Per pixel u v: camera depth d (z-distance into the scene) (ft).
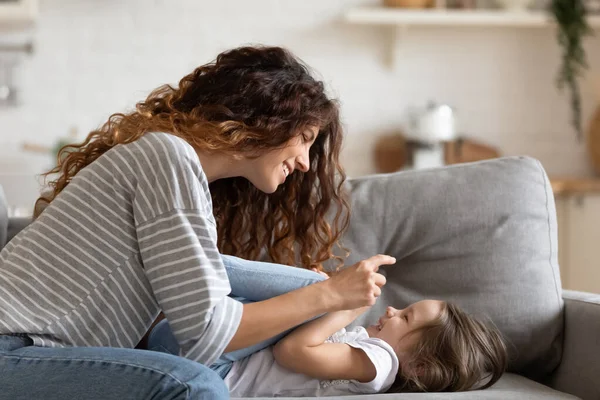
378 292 5.02
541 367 6.54
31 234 4.66
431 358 5.63
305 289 4.93
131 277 4.66
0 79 12.70
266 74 5.46
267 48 5.68
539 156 13.39
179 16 12.91
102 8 12.82
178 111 5.44
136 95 12.92
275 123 5.31
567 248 12.17
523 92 13.35
